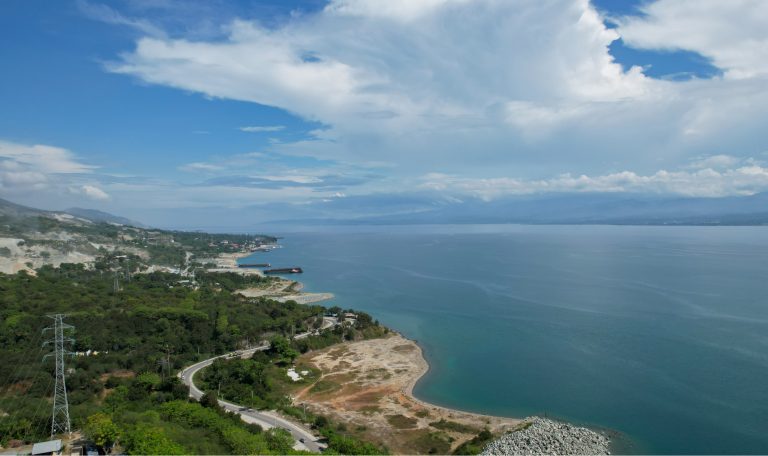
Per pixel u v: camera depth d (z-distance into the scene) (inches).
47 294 7308.1
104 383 4594.0
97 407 3777.1
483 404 4616.1
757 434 3846.0
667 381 4904.0
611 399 4576.8
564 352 5949.8
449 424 4143.7
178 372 5305.1
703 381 4867.1
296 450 3373.5
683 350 5767.7
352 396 4840.1
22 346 5157.5
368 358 6028.5
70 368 4685.0
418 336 7027.6
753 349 5728.3
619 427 4035.4
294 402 4648.1
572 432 3811.5
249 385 4864.7
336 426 4042.8
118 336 5812.0
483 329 7185.0
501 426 4094.5
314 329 7234.3
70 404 3880.4
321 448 3602.4
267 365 5546.3
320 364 5807.1
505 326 7263.8
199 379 5073.8
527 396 4739.2
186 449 3056.1
